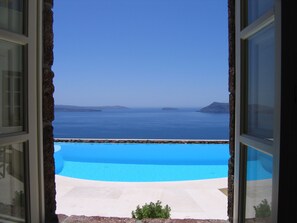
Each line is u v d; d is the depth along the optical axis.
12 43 1.74
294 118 1.10
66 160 12.73
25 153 1.85
